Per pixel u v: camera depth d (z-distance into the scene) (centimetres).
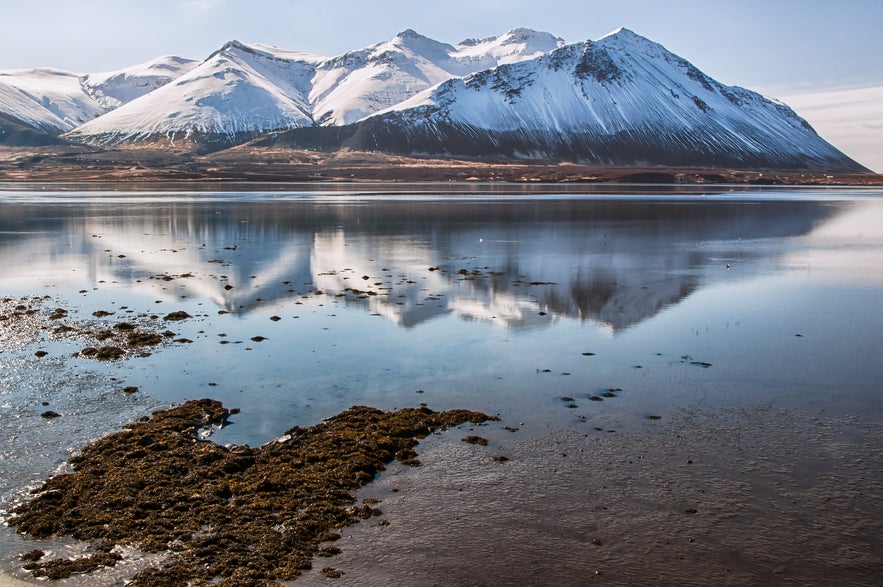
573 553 1409
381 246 5712
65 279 4131
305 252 5322
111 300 3584
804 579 1338
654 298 3728
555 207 10131
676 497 1619
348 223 7550
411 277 4275
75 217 8006
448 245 5797
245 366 2531
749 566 1373
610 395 2266
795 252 5531
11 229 6662
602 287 4006
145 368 2495
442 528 1488
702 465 1773
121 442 1841
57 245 5572
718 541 1452
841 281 4238
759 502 1600
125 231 6638
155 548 1394
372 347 2781
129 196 12188
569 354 2705
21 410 2091
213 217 8150
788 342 2883
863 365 2578
